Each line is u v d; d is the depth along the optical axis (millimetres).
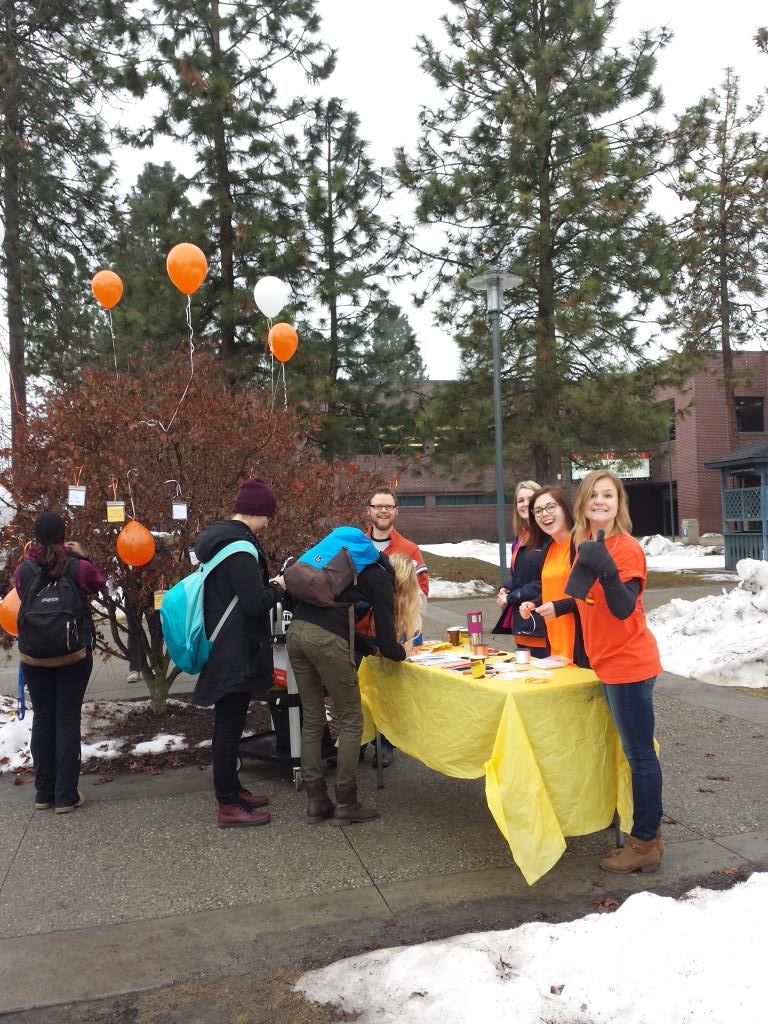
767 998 2457
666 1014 2453
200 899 3434
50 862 3857
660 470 38594
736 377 24078
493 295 10875
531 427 15641
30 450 5949
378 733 4816
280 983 2793
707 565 20625
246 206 15688
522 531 5125
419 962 2797
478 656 4363
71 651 4410
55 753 4590
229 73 15336
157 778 5102
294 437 6746
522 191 15094
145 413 5840
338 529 4332
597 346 15758
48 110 15664
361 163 17438
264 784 4977
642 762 3484
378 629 4211
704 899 3199
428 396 18547
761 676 7145
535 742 3525
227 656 4141
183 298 15477
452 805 4508
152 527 5781
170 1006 2686
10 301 15266
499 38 15812
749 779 4688
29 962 2973
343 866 3729
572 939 2850
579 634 4055
